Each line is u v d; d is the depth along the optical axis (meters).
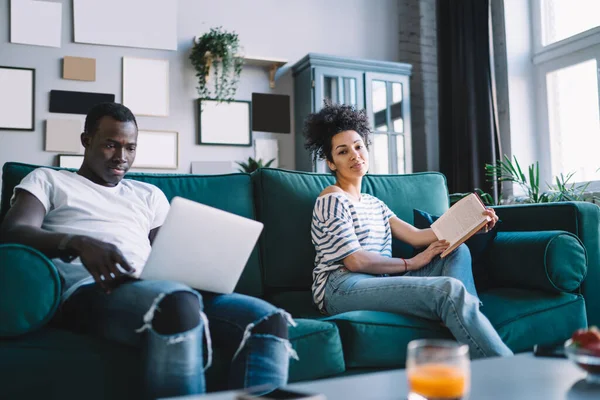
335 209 1.79
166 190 1.83
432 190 2.28
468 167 3.92
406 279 1.53
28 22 3.93
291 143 4.54
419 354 0.68
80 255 1.16
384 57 4.83
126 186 1.63
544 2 4.00
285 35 4.59
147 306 1.07
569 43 3.72
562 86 3.88
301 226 1.96
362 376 0.87
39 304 1.14
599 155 3.56
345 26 4.75
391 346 1.43
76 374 1.13
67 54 4.02
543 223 1.96
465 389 0.67
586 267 1.79
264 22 4.54
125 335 1.13
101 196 1.53
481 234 1.92
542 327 1.65
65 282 1.34
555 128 3.94
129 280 1.20
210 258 1.24
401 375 0.87
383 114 4.36
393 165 4.36
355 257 1.70
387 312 1.51
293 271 1.92
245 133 4.40
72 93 4.00
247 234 1.28
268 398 0.71
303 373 1.31
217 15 4.41
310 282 1.95
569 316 1.73
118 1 4.13
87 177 1.56
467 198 1.81
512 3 4.07
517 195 3.93
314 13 4.68
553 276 1.73
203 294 1.36
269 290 1.93
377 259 1.71
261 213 1.97
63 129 3.96
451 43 4.12
